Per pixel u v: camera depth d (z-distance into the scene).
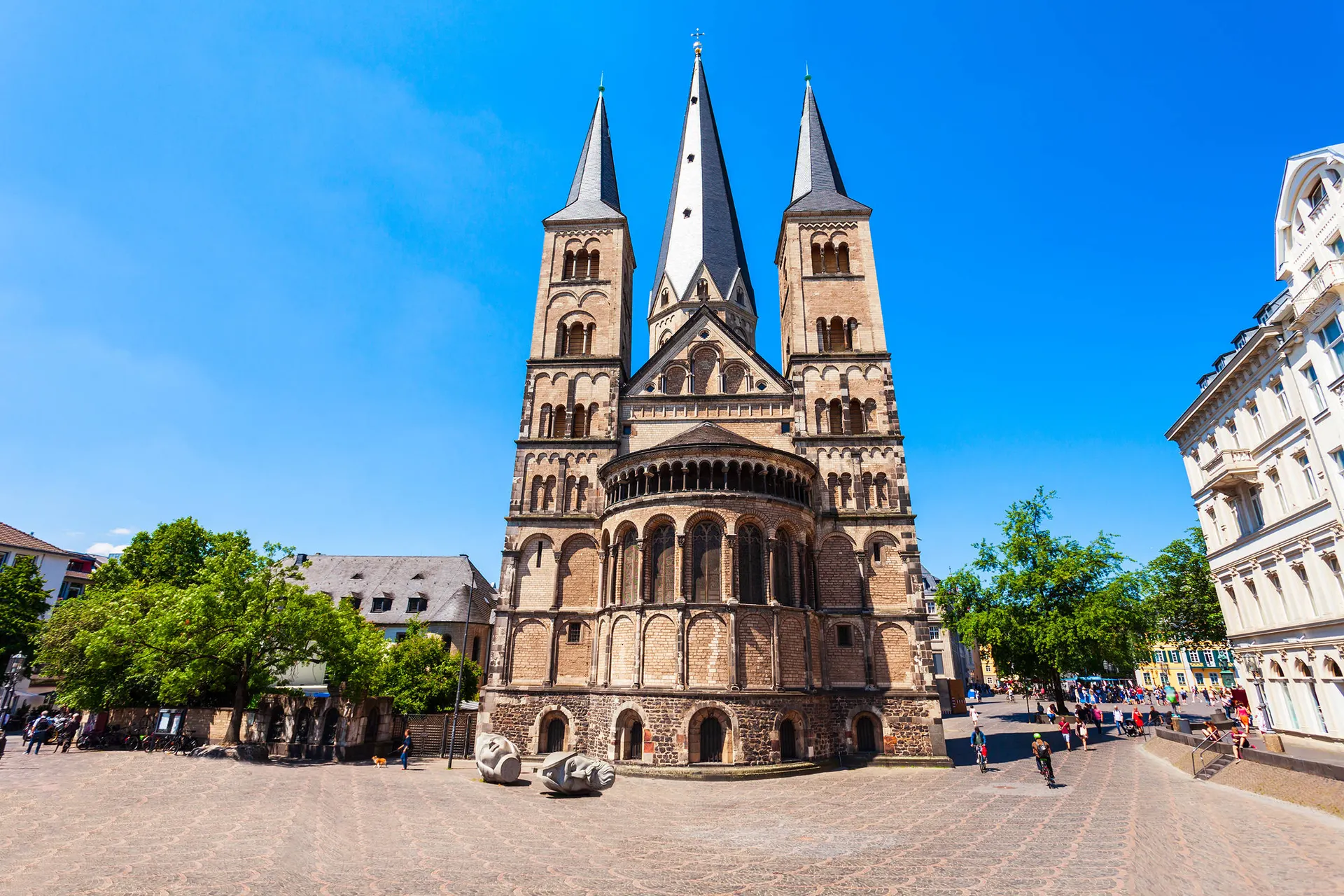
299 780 31.45
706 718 36.78
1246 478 38.25
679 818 25.27
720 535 39.78
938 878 16.66
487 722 42.50
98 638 42.50
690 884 16.30
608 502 45.19
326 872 16.64
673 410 49.69
